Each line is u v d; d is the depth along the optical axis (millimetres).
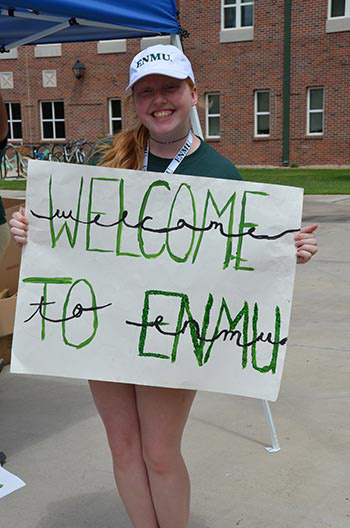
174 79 2064
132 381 2170
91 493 2895
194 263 2168
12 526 2643
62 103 25047
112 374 2186
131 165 2242
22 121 25516
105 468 3113
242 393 2172
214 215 2150
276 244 2141
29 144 25531
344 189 15492
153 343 2180
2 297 4648
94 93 24328
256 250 2148
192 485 2922
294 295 6273
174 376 2174
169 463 2182
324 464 3094
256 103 22828
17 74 25203
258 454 3205
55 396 3992
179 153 2184
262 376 2166
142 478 2232
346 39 20969
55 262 2209
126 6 3643
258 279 2154
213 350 2176
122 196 2166
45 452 3270
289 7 21469
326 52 21344
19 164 21172
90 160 2365
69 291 2203
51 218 2193
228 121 23250
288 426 3508
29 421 3633
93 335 2199
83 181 2174
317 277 7000
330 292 6348
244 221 2143
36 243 2207
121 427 2225
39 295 2213
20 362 2227
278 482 2941
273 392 2160
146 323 2184
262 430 3473
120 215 2174
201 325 2176
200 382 2178
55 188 2182
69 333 2209
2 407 3830
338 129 21703
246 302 2162
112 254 2188
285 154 22578
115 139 2287
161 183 2152
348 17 20828
